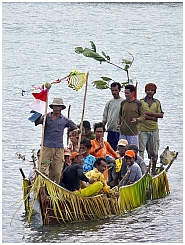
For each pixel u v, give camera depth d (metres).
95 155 35.97
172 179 40.31
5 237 31.00
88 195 33.31
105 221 33.25
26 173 39.28
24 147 44.16
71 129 35.34
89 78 69.31
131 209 35.16
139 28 107.12
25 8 124.00
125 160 35.94
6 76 69.00
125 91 38.72
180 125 50.44
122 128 38.91
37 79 68.25
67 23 110.38
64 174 33.62
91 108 54.84
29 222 32.44
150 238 31.17
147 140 40.38
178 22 113.94
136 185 35.66
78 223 32.81
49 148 33.66
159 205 36.09
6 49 85.62
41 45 89.88
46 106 33.25
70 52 85.12
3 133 47.09
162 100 58.94
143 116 38.75
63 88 62.72
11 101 56.88
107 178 36.31
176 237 31.41
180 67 76.88
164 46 91.81
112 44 93.12
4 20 110.00
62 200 32.47
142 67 76.31
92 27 107.38
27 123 49.84
